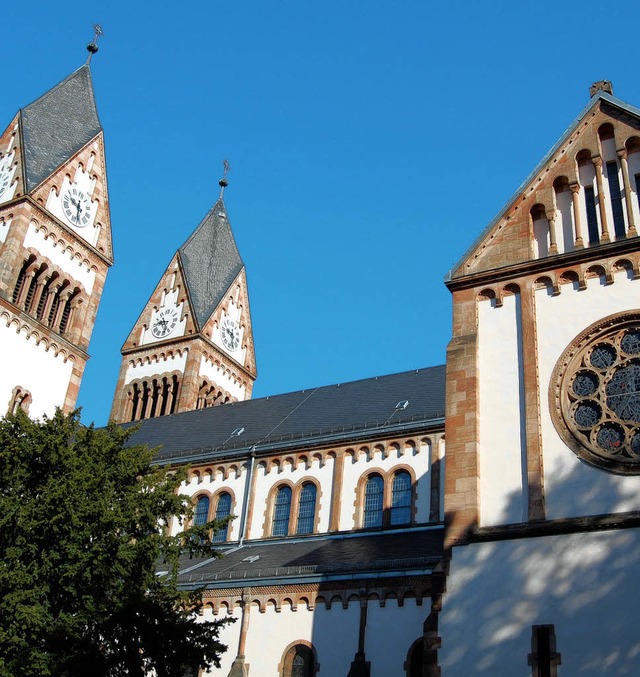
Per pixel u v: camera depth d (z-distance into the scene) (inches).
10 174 2655.0
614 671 922.7
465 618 1031.0
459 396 1184.8
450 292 1279.5
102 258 2775.6
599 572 978.7
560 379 1133.7
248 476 2049.7
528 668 967.6
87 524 1182.3
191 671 1540.4
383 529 1790.1
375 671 1375.5
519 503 1081.4
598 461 1056.8
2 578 1120.8
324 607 1478.8
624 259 1162.0
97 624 1156.5
